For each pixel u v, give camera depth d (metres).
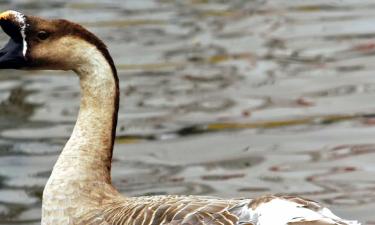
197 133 18.02
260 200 9.48
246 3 27.58
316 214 9.22
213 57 22.53
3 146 17.52
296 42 23.56
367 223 14.20
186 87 20.50
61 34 11.25
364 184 15.65
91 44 11.26
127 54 22.81
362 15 25.55
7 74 21.67
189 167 16.50
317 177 16.00
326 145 17.41
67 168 11.05
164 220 9.95
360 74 21.08
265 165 16.56
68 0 27.88
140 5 27.42
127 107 19.34
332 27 24.67
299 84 20.59
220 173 16.25
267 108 19.22
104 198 10.98
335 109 19.08
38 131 18.17
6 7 27.02
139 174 16.20
